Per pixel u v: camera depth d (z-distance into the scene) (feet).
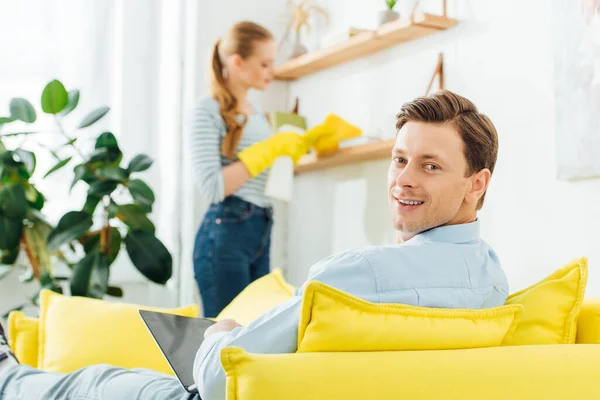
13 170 8.46
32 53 9.72
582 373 3.68
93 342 6.22
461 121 4.23
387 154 8.69
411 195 4.24
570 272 4.42
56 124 9.39
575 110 6.56
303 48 10.29
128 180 8.64
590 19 6.44
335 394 3.31
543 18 7.00
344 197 9.64
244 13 10.62
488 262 4.48
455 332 3.87
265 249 8.96
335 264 3.93
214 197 8.29
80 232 8.23
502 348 3.81
